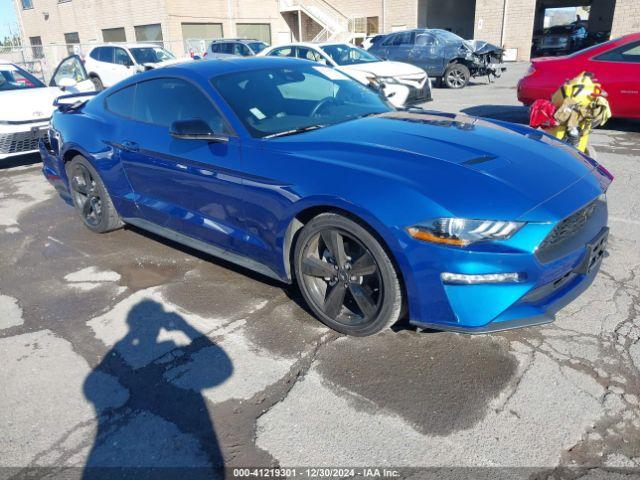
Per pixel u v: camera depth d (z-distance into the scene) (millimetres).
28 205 6059
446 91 14023
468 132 3303
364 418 2441
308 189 2875
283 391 2650
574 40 26250
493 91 13625
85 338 3230
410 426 2381
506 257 2447
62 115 4996
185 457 2283
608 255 3910
